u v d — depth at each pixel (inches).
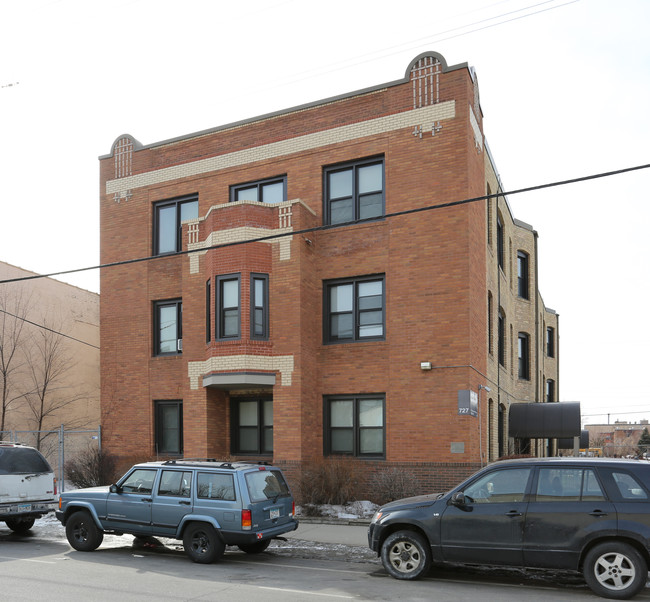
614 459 351.9
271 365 693.3
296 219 700.0
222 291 706.8
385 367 679.7
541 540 337.4
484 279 737.6
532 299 1114.1
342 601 308.2
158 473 434.0
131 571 382.0
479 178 725.3
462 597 318.3
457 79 675.4
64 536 532.4
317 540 494.9
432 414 648.4
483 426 693.9
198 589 333.1
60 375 1000.2
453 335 648.4
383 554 370.0
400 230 687.1
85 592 325.1
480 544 349.7
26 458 531.5
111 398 842.2
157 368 814.5
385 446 671.8
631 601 316.2
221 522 401.4
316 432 710.5
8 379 925.8
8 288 935.7
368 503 633.0
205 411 728.3
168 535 420.2
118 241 865.5
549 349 1462.8
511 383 976.9
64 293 1023.6
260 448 733.9
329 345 714.2
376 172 714.2
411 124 692.1
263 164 773.3
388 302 685.9
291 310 693.9
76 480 786.8
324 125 742.5
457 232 658.2
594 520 329.4
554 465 350.3
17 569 387.5
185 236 768.3
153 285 832.9
